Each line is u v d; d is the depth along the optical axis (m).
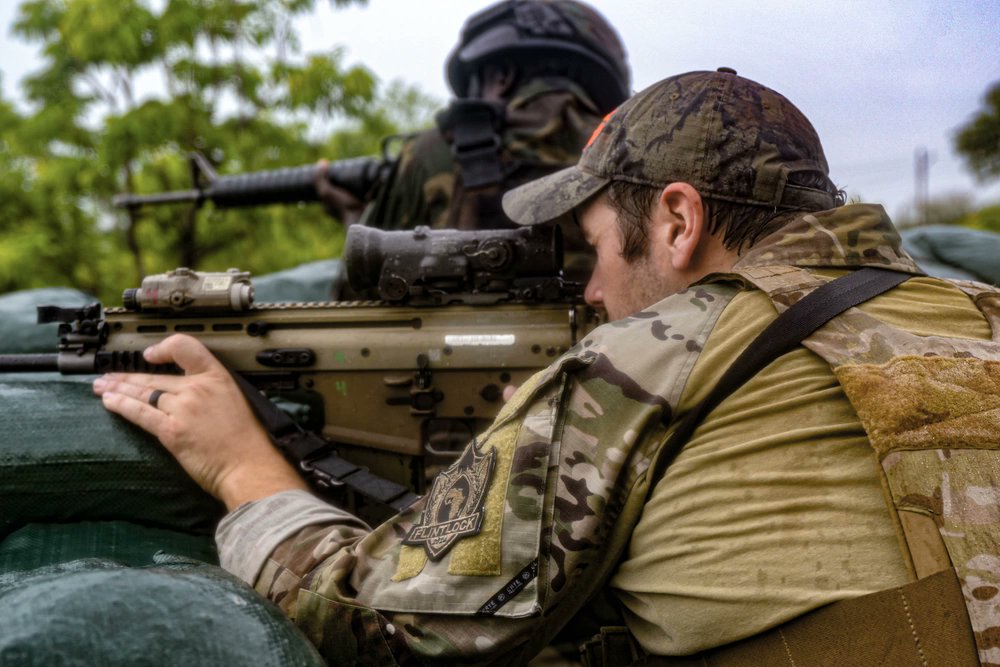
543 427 1.00
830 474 0.90
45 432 1.55
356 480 1.53
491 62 2.32
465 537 0.99
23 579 1.11
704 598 0.92
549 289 1.62
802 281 1.03
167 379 1.61
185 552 1.54
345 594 1.07
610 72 2.39
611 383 1.00
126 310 1.72
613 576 1.04
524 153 2.20
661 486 0.98
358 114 5.98
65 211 5.77
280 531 1.22
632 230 1.17
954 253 2.91
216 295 1.67
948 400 0.90
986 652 0.81
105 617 0.85
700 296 1.06
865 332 0.97
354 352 1.68
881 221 1.09
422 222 2.34
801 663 0.87
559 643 1.32
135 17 5.32
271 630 0.92
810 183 1.13
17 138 5.68
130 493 1.55
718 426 0.97
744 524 0.92
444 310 1.67
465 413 1.69
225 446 1.52
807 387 0.95
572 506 0.98
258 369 1.69
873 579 0.85
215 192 3.09
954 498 0.85
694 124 1.12
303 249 5.79
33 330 2.32
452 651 0.98
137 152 5.38
